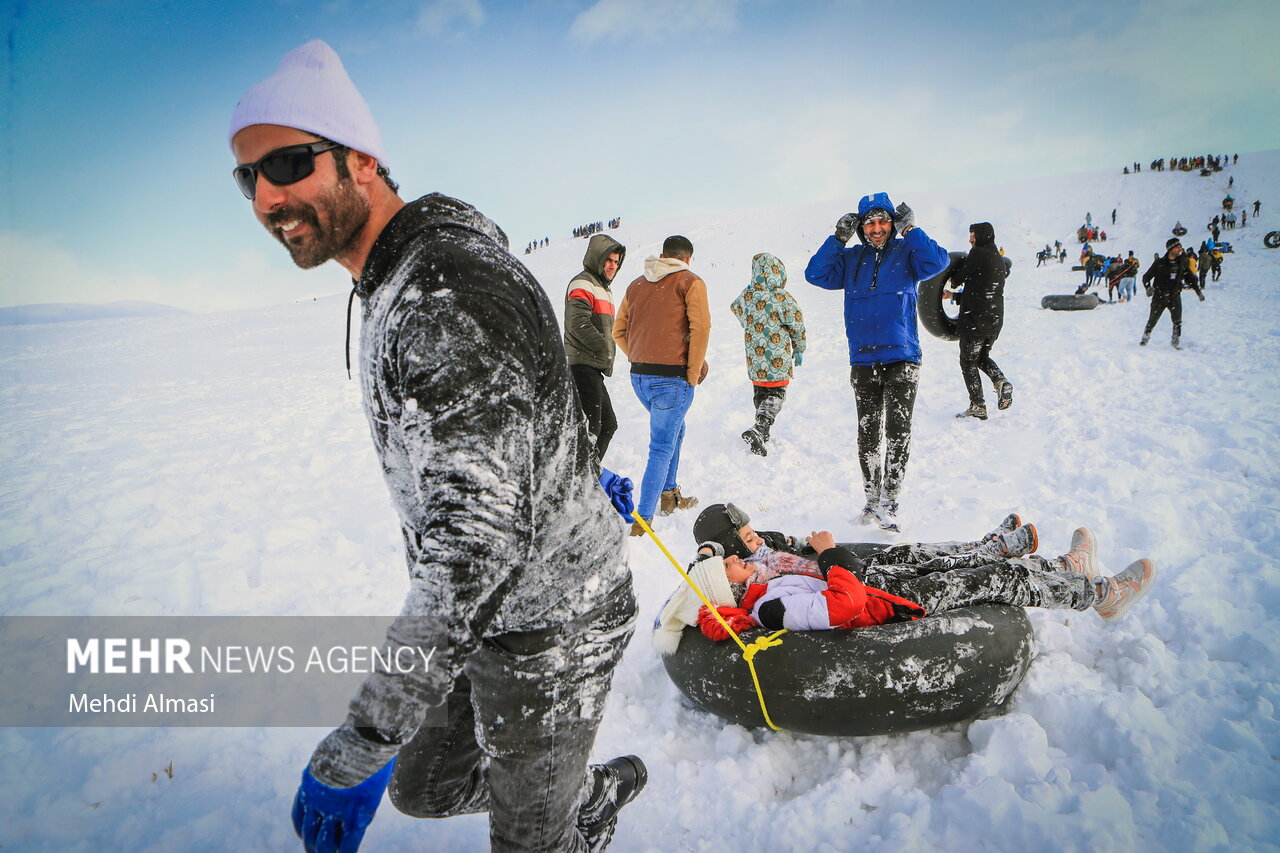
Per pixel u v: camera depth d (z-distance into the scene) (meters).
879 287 4.97
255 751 3.00
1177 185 60.34
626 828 2.58
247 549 5.06
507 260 1.38
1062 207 60.91
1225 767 2.51
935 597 3.03
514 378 1.28
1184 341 11.98
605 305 5.30
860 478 6.21
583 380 5.31
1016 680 2.85
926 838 2.37
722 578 3.12
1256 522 4.50
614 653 1.66
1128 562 4.22
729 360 12.73
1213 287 21.47
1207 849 2.21
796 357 7.04
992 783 2.41
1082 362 10.60
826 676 2.71
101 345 24.84
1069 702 2.82
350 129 1.35
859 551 3.63
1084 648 3.29
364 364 1.42
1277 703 2.83
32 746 3.05
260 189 1.36
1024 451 6.68
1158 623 3.44
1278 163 63.97
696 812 2.62
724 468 6.60
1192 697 2.89
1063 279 29.53
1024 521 5.02
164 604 4.35
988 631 2.82
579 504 1.56
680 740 3.01
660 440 5.16
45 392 14.44
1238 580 3.78
